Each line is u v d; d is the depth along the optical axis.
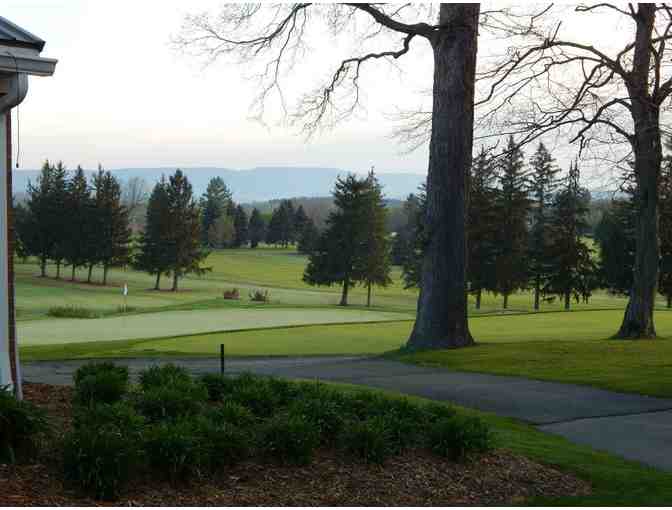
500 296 79.06
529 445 9.50
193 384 9.45
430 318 21.20
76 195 87.06
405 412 8.91
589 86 20.52
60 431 7.49
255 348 22.14
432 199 21.33
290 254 137.00
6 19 8.69
